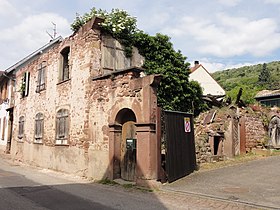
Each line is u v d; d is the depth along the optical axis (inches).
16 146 769.6
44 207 252.2
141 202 273.3
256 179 363.3
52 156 552.1
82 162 452.8
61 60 565.6
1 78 965.8
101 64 470.6
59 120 539.5
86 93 459.8
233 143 581.0
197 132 550.9
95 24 467.2
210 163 499.8
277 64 3026.6
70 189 346.0
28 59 866.8
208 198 281.7
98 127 427.5
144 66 552.1
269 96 1071.6
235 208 246.2
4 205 254.8
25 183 388.2
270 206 241.3
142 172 345.7
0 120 996.6
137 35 541.6
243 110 644.1
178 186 336.5
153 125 351.6
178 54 613.6
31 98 697.0
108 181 390.6
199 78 1240.8
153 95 357.4
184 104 627.5
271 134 707.4
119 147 401.1
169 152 365.4
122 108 387.2
